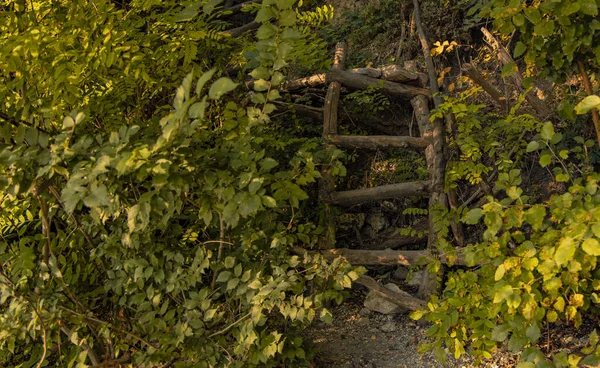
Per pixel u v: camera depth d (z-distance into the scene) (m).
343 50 5.67
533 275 2.28
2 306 2.87
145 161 1.92
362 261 4.44
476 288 2.47
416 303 4.10
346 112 5.18
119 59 2.77
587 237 1.84
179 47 3.13
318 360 3.68
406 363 3.59
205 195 2.50
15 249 2.83
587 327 3.64
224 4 6.79
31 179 2.12
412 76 5.08
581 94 2.69
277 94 2.42
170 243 3.08
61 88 2.61
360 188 5.02
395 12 5.93
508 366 3.33
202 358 2.83
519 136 3.89
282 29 2.37
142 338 2.85
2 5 2.71
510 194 2.25
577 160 4.28
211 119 3.82
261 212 3.08
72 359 2.58
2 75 2.61
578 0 2.07
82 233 2.99
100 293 3.12
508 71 2.48
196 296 2.80
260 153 2.45
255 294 2.84
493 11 2.25
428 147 4.69
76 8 2.55
